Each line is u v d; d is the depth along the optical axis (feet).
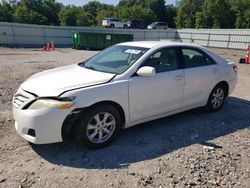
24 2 242.37
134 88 14.16
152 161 12.55
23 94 12.94
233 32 109.81
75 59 56.34
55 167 11.86
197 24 240.32
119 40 98.58
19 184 10.59
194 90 17.44
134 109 14.48
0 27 101.09
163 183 10.89
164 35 137.08
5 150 13.16
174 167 12.07
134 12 297.74
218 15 223.30
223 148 14.12
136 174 11.46
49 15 253.03
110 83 13.47
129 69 14.38
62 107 12.09
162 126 16.78
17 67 39.96
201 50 18.40
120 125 14.23
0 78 30.37
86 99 12.57
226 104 22.09
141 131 15.89
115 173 11.51
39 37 110.52
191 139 15.06
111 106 13.53
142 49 15.78
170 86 15.80
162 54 15.96
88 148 13.37
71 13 249.34
